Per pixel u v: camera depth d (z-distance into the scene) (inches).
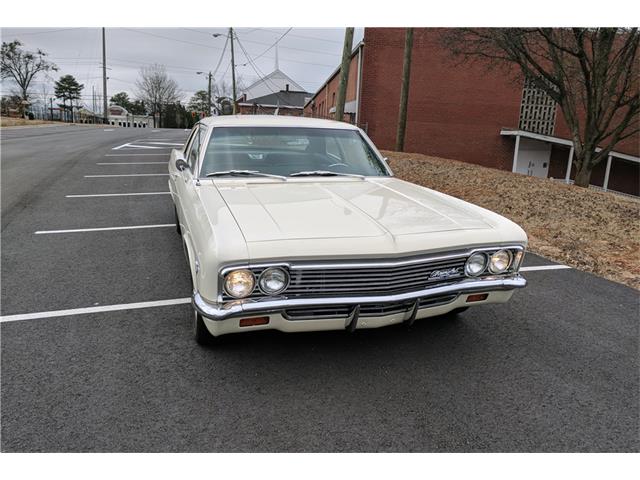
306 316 99.2
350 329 102.7
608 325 144.6
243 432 91.0
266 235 96.5
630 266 203.9
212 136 149.6
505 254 112.8
